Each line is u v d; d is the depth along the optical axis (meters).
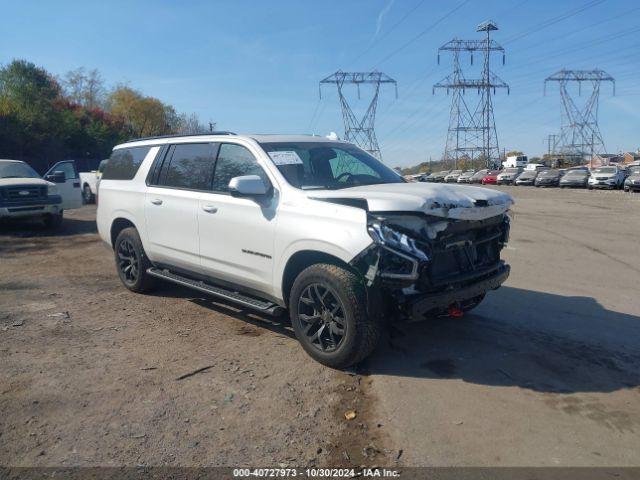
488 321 5.68
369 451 3.30
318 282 4.38
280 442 3.39
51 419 3.63
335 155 5.54
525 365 4.55
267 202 4.85
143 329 5.45
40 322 5.63
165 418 3.66
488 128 68.69
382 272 4.01
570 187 41.56
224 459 3.21
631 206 21.20
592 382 4.24
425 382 4.23
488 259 4.91
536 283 7.43
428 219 4.16
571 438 3.44
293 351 4.86
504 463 3.17
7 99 34.66
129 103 61.78
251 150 5.21
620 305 6.34
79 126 39.97
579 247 10.57
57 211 12.93
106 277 7.80
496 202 4.56
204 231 5.48
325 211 4.36
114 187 6.93
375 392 4.06
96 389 4.07
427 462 3.18
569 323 5.64
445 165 88.88
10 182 12.30
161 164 6.28
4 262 8.91
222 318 5.82
